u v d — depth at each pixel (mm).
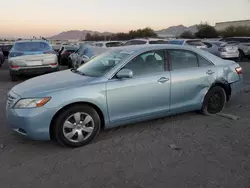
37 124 3613
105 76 4027
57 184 2947
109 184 2928
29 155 3664
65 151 3768
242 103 6180
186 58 4781
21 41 10258
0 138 4258
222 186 2832
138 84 4164
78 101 3750
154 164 3334
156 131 4453
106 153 3674
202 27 49000
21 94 3768
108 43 15609
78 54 12266
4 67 17234
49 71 9922
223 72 5086
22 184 2957
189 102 4773
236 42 18109
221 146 3820
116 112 4074
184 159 3445
